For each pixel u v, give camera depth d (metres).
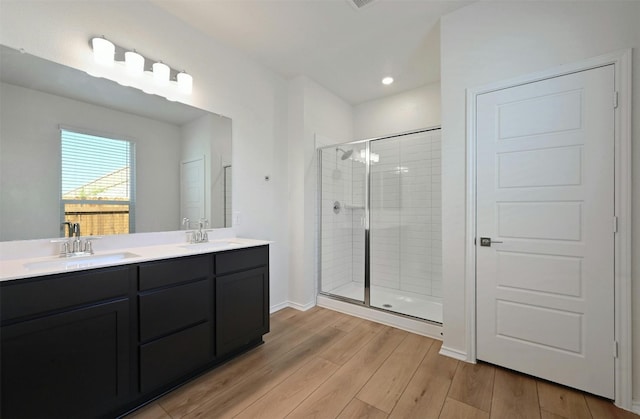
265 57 2.69
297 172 3.04
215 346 1.84
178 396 1.59
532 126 1.73
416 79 3.11
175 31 2.11
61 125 1.61
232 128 2.54
